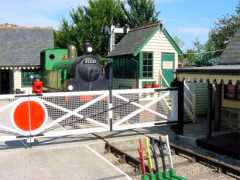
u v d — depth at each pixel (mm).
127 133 13258
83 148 10953
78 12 43312
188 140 12227
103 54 41250
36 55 30359
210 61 35750
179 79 12664
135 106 12570
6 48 30453
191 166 9508
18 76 29266
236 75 10195
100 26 41125
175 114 12914
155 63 21250
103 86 16797
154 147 8586
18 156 10141
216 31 39344
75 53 22969
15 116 10711
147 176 8141
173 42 21562
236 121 13758
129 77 22125
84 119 11750
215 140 11781
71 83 16281
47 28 33719
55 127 11703
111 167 9172
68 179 8328
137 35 22891
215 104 14438
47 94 11078
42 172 8820
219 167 9078
